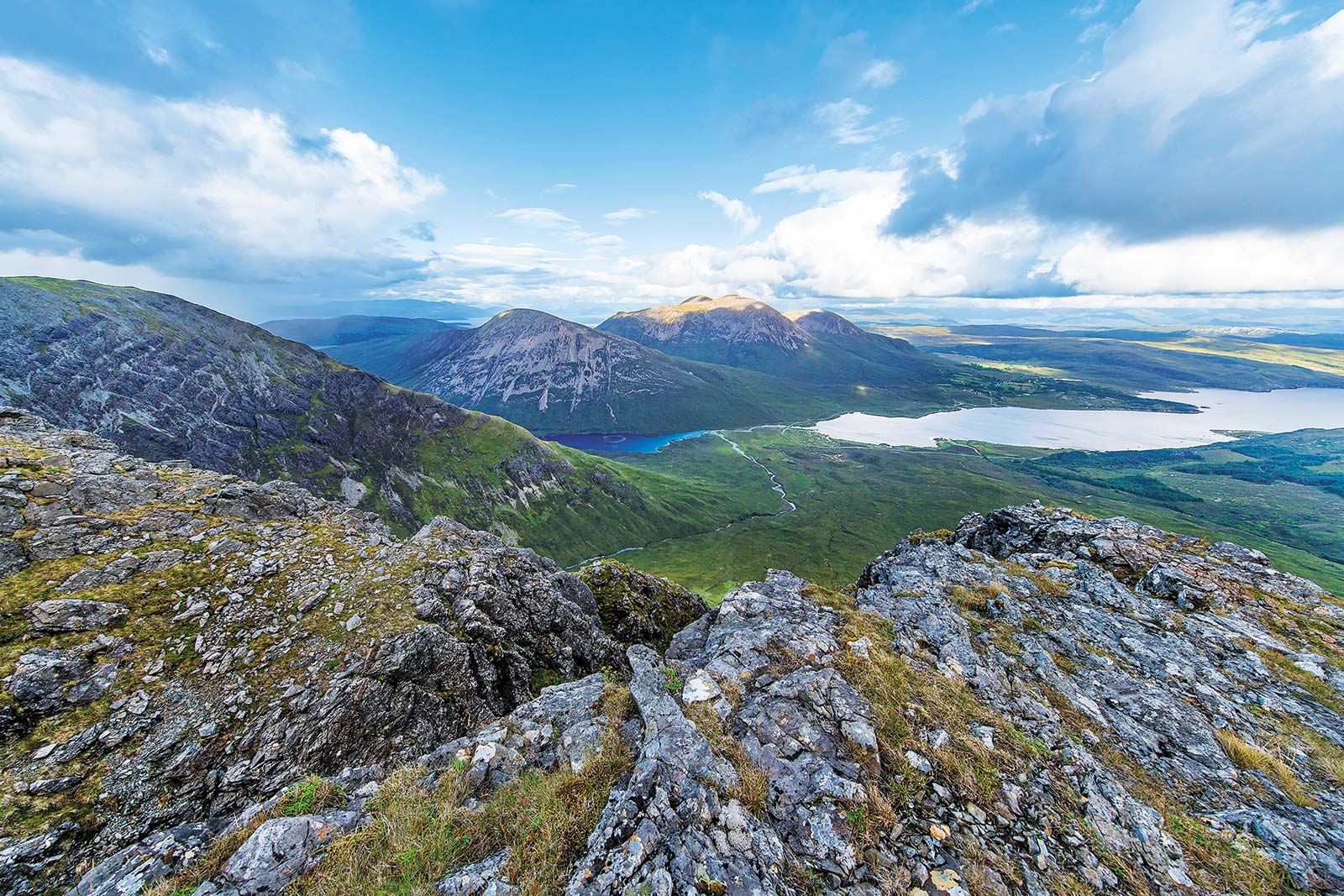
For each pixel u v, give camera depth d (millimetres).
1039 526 34375
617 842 10328
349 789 15234
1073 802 12234
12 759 17500
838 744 13086
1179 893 10281
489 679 28703
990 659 18922
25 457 30156
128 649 22156
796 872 10039
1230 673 19000
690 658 19969
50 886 14945
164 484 33312
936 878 9969
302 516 36969
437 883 10484
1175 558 27688
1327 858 11305
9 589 22594
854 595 27672
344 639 26062
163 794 18406
